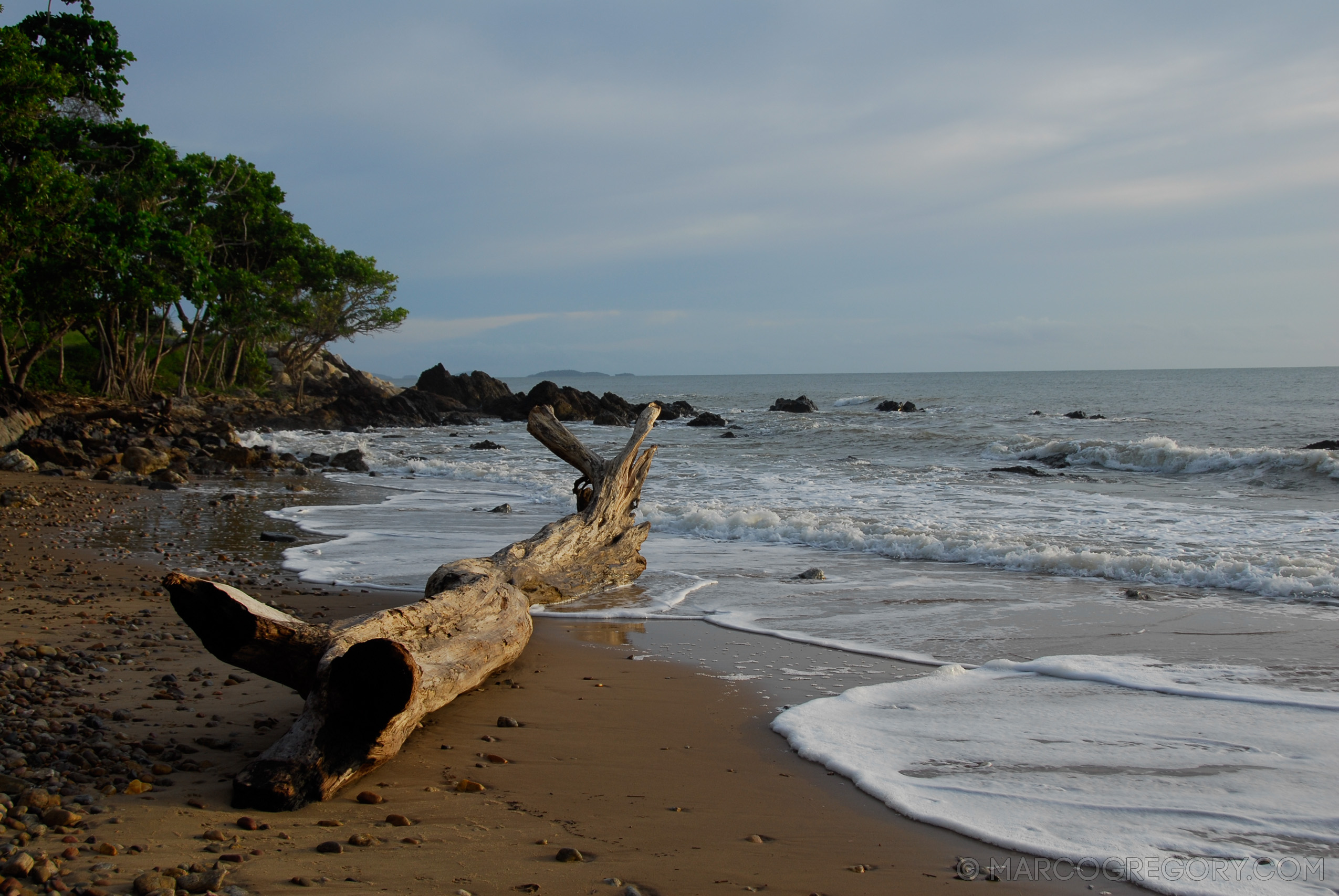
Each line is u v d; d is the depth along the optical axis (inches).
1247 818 145.3
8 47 962.1
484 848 133.4
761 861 132.1
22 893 106.1
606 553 360.5
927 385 5108.3
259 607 166.9
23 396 1005.8
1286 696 208.5
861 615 307.7
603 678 238.8
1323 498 612.1
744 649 267.4
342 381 2674.7
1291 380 4111.7
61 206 1015.6
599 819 147.6
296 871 120.4
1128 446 874.8
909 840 140.7
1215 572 350.6
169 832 131.0
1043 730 190.1
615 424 1982.0
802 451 1120.8
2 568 371.6
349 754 154.9
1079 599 325.1
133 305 1349.7
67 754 158.4
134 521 540.4
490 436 1619.1
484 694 223.5
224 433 1143.0
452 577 253.1
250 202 1780.3
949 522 515.8
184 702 196.7
